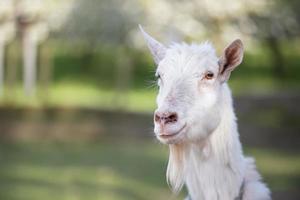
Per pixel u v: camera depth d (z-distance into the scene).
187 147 5.82
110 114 31.22
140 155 23.23
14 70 35.78
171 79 5.68
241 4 29.95
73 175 19.12
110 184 17.62
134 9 30.45
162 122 5.50
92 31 31.06
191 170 5.84
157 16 30.25
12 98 33.66
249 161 6.04
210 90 5.68
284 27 31.27
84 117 30.45
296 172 18.89
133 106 33.91
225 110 5.79
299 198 14.52
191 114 5.58
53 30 31.91
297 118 26.52
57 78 40.62
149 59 39.47
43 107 32.19
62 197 15.89
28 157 22.86
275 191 15.41
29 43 33.06
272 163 20.75
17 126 28.22
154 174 19.28
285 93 27.98
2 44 33.44
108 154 23.58
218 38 29.28
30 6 31.23
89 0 30.66
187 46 5.89
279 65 37.81
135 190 16.72
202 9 29.73
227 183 5.78
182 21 29.80
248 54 40.59
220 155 5.76
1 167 20.77
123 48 33.19
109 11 30.52
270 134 24.80
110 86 39.53
